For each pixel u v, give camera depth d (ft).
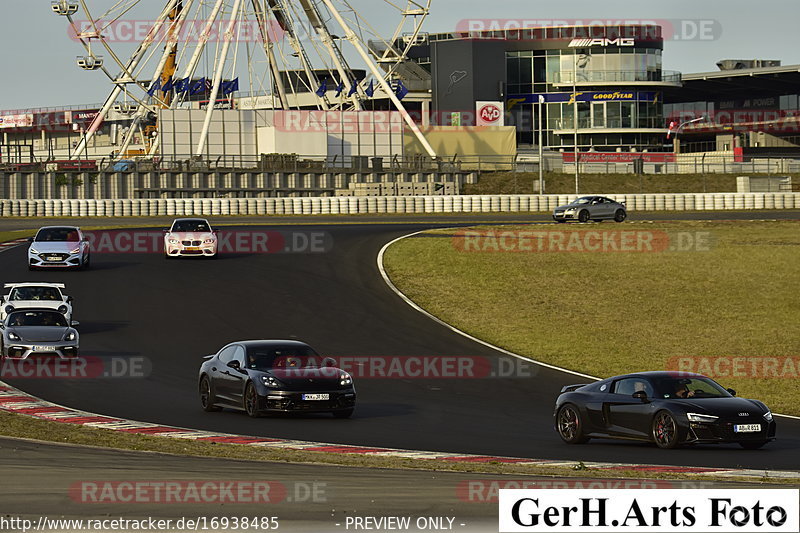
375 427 221.66
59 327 313.12
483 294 442.50
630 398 200.75
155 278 460.96
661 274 481.05
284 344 243.81
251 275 470.80
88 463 160.35
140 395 263.29
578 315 410.52
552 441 209.77
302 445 190.80
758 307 423.64
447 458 176.65
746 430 192.13
